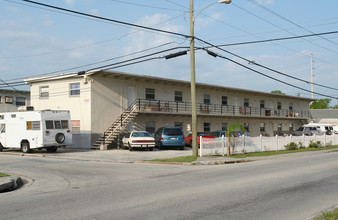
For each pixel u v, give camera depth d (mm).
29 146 23453
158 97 32750
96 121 27828
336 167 14672
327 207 7219
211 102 38156
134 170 14414
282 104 49969
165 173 13289
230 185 10008
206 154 20531
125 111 29484
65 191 9555
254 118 43531
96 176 12602
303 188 9469
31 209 7309
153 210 6965
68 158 20219
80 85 28391
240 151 22906
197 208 7105
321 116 62719
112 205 7516
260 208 7113
